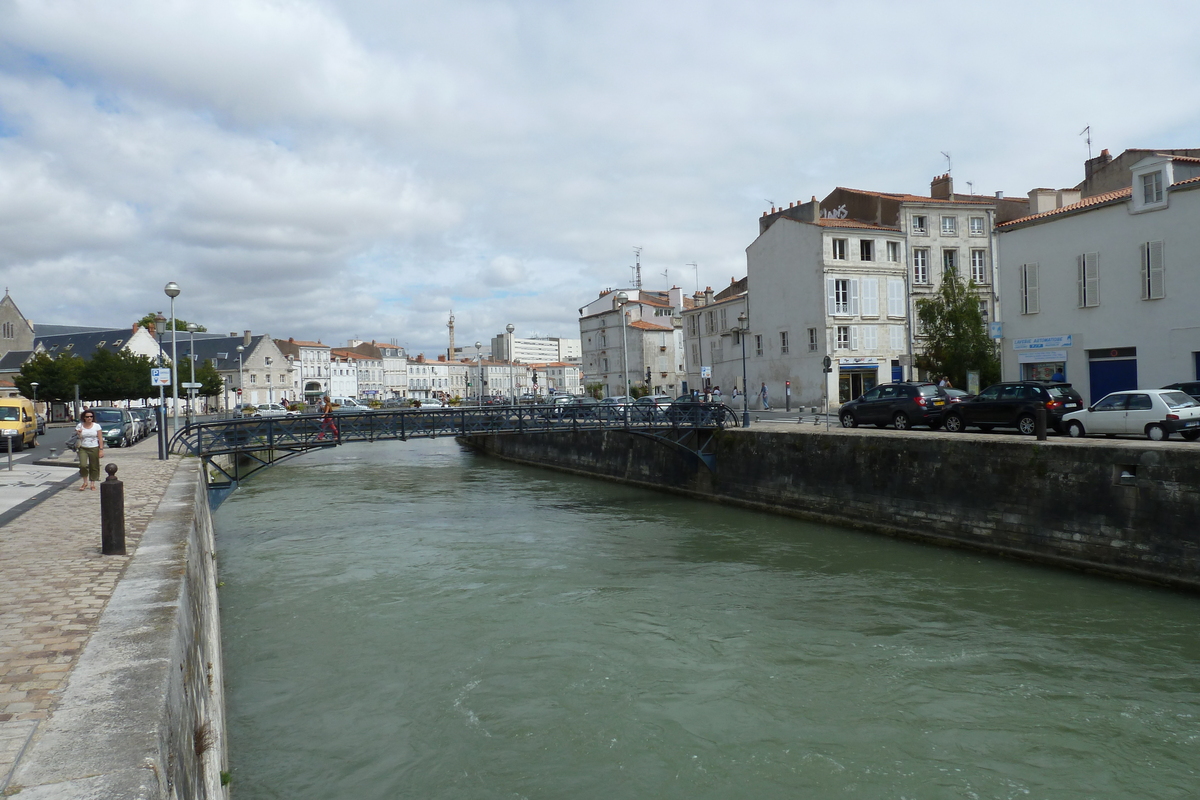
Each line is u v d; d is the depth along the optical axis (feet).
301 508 86.28
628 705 30.96
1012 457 54.29
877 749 27.12
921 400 77.10
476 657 36.68
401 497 94.38
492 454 154.71
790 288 143.13
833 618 41.65
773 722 29.27
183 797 13.03
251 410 198.49
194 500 40.63
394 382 421.18
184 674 16.38
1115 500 47.78
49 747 11.12
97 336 264.11
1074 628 38.81
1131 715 29.22
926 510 60.85
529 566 55.47
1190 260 78.18
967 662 34.78
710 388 139.74
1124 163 110.83
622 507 83.56
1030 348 94.73
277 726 29.53
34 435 95.20
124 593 20.76
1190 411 55.21
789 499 75.15
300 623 42.50
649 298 252.62
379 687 33.24
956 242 143.02
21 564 25.07
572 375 486.38
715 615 42.65
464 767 26.23
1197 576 43.39
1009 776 25.21
